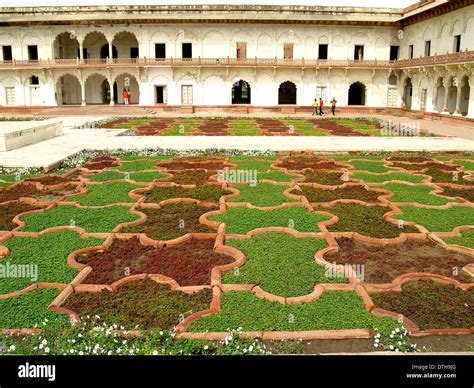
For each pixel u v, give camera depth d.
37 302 4.39
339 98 33.59
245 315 4.17
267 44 32.56
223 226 6.56
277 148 13.66
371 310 4.31
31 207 7.66
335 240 6.07
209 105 33.00
